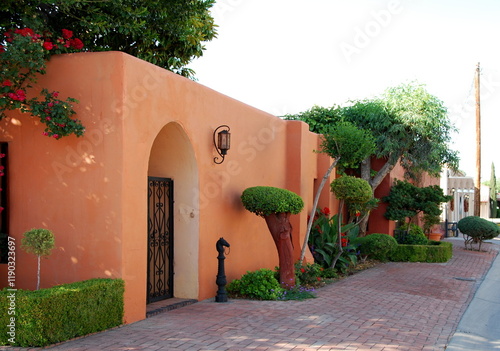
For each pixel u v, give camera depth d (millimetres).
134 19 8688
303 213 11633
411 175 17656
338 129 10141
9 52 6008
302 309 7742
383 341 6188
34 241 5727
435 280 11375
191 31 10242
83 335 5754
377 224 16484
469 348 6309
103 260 6367
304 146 11859
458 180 28703
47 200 6586
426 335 6699
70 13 8164
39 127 6625
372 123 15422
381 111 15156
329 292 9375
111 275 6336
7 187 6746
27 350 5180
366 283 10641
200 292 8102
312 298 8703
